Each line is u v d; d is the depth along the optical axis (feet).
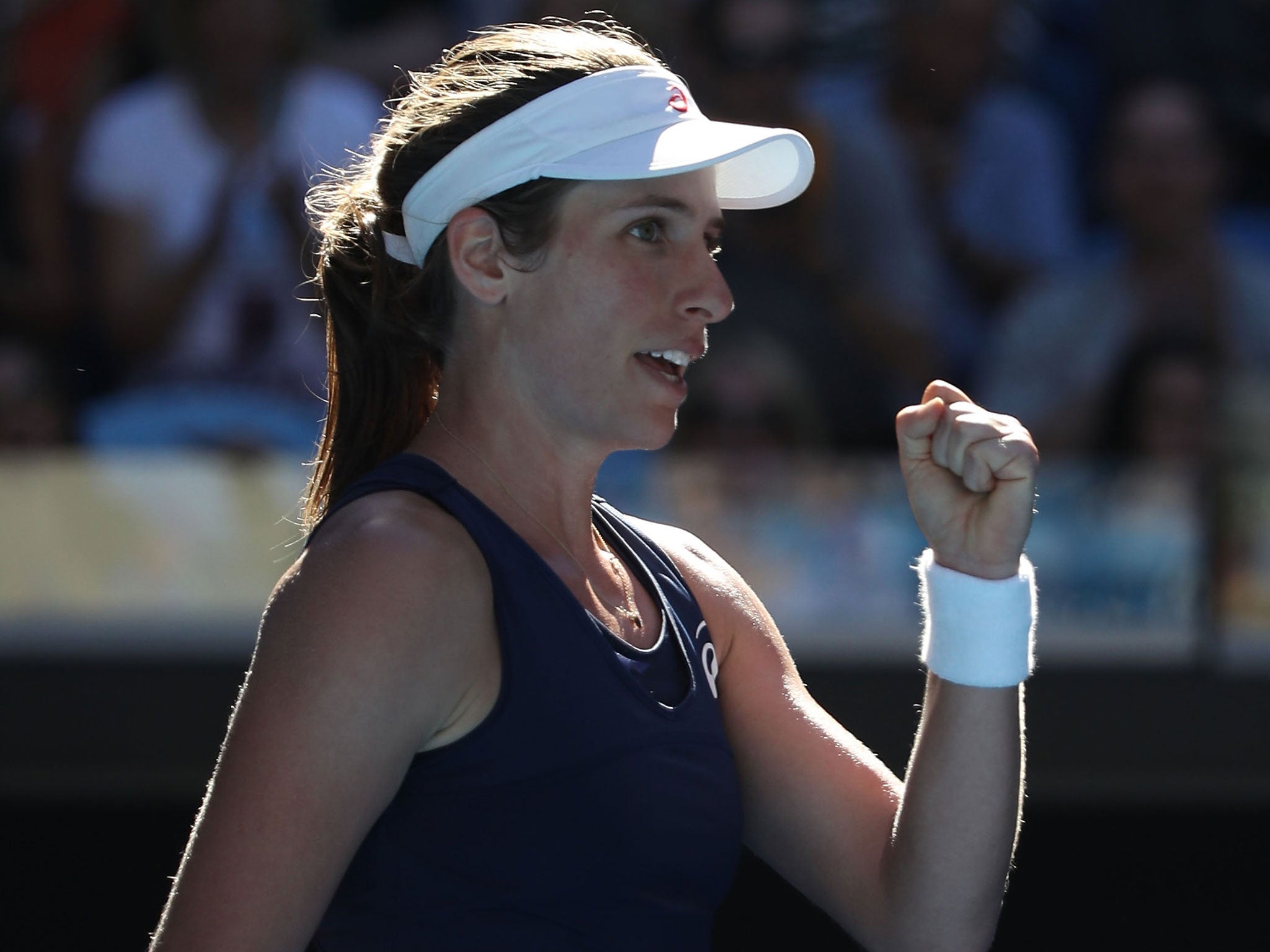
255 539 50.55
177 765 47.98
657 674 16.88
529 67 16.84
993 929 17.24
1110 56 61.31
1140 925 40.50
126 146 57.26
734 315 56.44
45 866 41.98
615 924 15.83
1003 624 16.16
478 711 15.60
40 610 49.11
